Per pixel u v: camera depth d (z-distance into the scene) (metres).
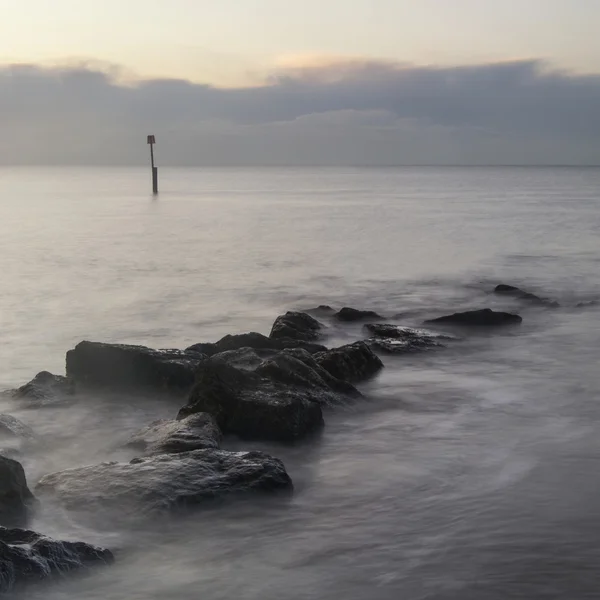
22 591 5.76
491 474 8.34
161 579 6.12
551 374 12.94
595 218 55.38
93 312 19.78
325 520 7.17
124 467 7.75
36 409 10.76
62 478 7.66
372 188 132.75
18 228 47.41
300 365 10.96
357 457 8.95
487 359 13.98
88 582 6.02
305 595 5.88
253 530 6.94
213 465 7.79
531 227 47.47
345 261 30.77
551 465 8.60
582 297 22.22
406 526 7.04
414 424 10.19
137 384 11.41
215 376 9.80
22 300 21.58
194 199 89.56
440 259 31.48
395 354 14.01
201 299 21.88
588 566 6.27
